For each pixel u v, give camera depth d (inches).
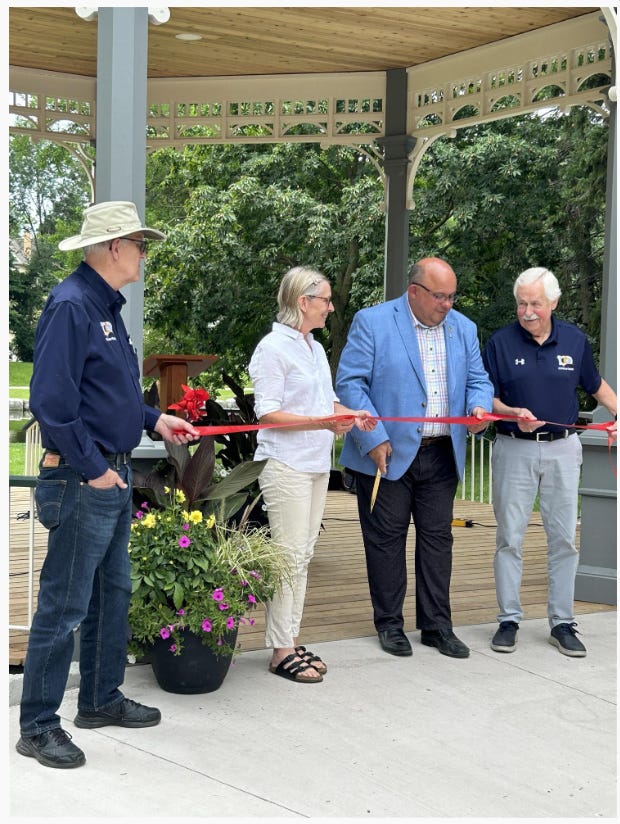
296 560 149.3
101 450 115.5
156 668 142.3
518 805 108.9
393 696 143.3
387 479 163.0
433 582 166.9
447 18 264.4
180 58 315.3
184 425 132.0
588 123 535.5
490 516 323.9
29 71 338.3
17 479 147.0
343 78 334.3
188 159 636.7
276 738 125.9
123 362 116.3
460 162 538.3
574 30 268.4
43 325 111.6
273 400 144.1
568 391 166.7
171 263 617.3
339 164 609.3
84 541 114.2
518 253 578.6
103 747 121.0
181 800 107.0
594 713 138.9
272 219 580.4
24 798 106.4
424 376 163.6
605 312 214.1
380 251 568.4
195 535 141.7
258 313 619.2
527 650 168.7
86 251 115.6
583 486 209.2
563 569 169.9
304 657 152.5
